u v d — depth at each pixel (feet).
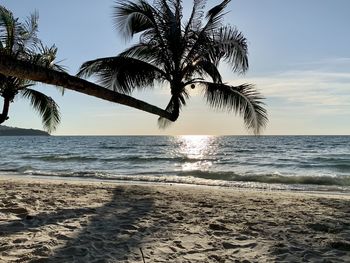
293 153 127.44
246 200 27.12
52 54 25.16
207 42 30.68
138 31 33.71
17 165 82.64
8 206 21.29
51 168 75.97
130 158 103.60
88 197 26.55
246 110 30.83
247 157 110.93
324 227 17.79
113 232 16.26
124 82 29.37
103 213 20.43
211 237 15.78
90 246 14.06
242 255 13.42
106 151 150.82
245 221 19.04
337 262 12.69
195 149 166.50
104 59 28.89
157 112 22.95
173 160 99.91
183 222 18.57
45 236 15.23
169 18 31.01
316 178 53.36
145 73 29.12
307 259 13.01
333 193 40.37
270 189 43.75
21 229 16.25
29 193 27.73
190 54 30.89
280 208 23.50
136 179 51.93
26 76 11.43
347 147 164.96
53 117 34.96
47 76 12.13
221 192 32.48
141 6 31.12
